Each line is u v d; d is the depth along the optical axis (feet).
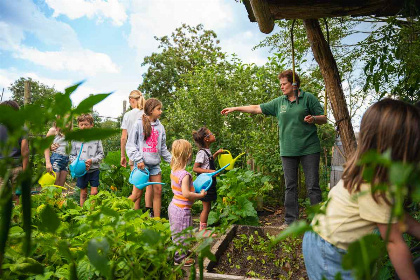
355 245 1.49
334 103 10.07
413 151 3.52
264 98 20.86
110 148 35.73
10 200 1.69
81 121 15.52
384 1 8.05
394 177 1.31
